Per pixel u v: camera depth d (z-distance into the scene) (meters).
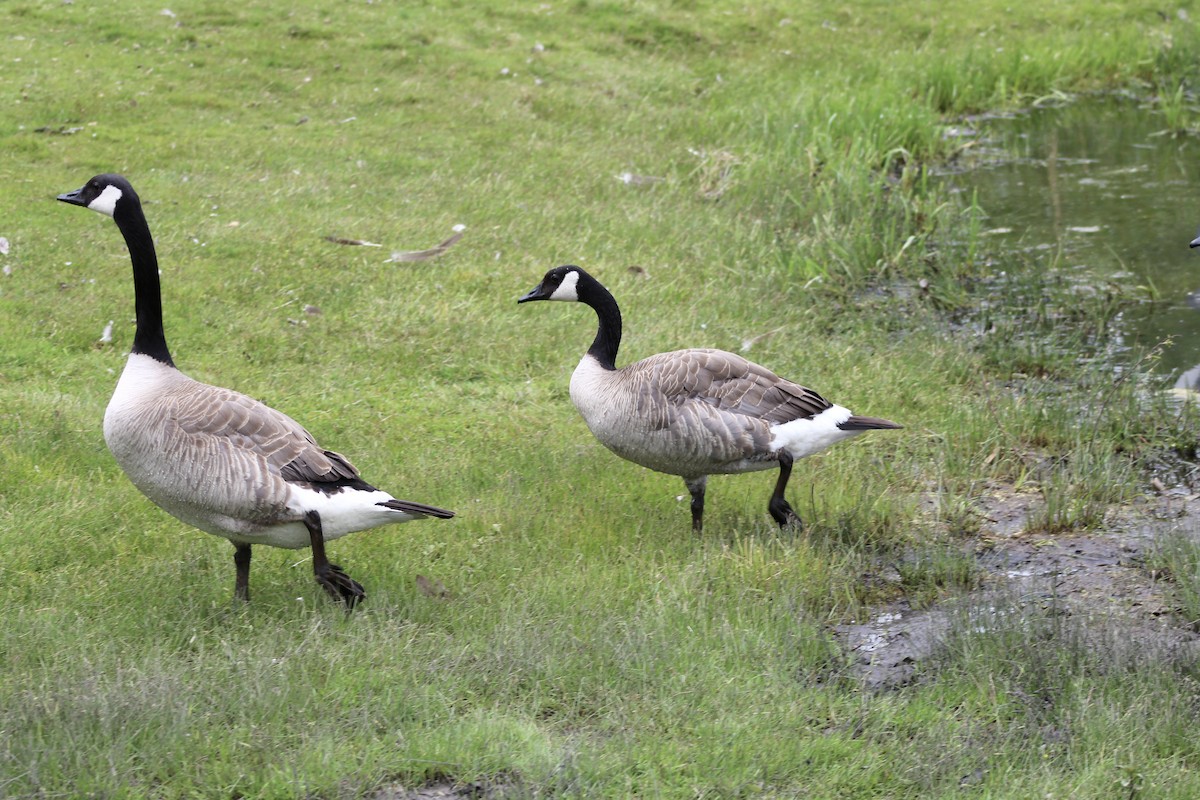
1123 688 7.85
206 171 19.70
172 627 8.52
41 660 7.98
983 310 17.00
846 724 7.69
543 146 22.41
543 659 8.14
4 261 15.71
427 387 13.62
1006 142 26.09
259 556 9.91
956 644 8.52
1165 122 27.38
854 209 19.92
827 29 32.34
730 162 21.78
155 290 8.91
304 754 6.94
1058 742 7.47
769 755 7.20
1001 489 12.10
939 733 7.43
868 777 7.05
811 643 8.63
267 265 16.27
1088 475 11.81
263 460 8.26
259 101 23.48
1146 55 30.81
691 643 8.47
